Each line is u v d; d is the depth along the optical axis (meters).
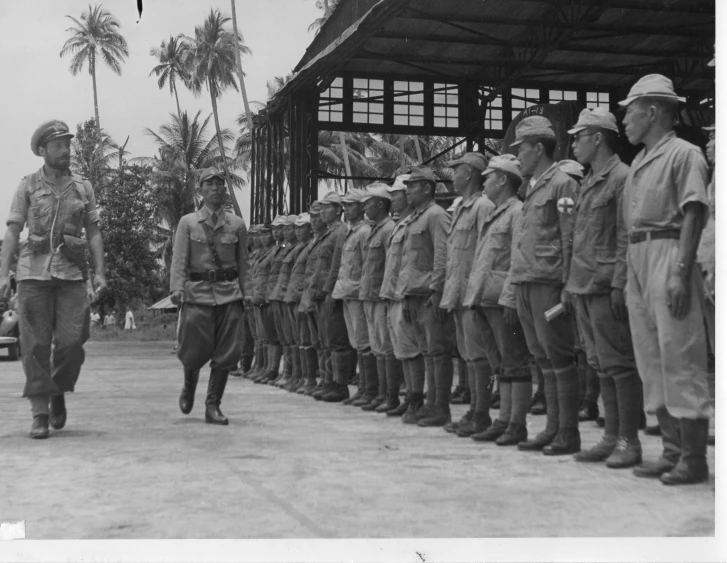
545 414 7.62
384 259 7.87
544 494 4.20
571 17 13.73
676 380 4.40
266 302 11.38
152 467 4.95
